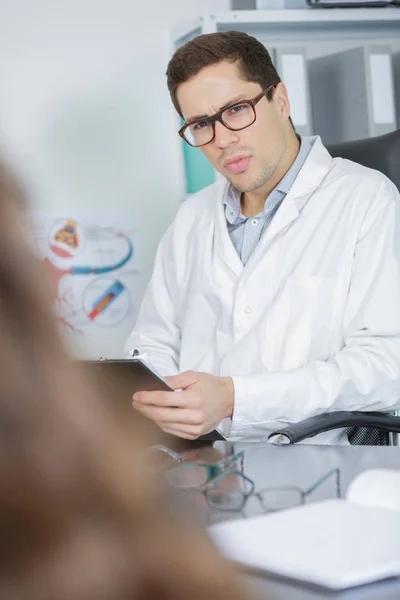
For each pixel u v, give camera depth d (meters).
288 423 1.54
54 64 2.94
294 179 1.85
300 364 1.71
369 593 0.64
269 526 0.77
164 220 3.03
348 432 1.68
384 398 1.62
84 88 2.96
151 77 2.99
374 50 2.65
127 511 0.25
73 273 2.97
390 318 1.67
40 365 0.25
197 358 1.85
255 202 1.88
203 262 1.89
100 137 2.98
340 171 1.85
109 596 0.24
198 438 1.40
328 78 2.71
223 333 1.82
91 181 2.98
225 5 3.02
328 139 2.73
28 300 0.25
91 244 2.99
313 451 1.24
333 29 2.73
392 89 2.66
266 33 2.69
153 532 0.25
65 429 0.24
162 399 1.32
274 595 0.64
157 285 2.04
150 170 3.01
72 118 2.96
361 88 2.68
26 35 2.92
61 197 2.97
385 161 1.91
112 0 2.95
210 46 1.75
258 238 1.86
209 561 0.25
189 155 2.81
